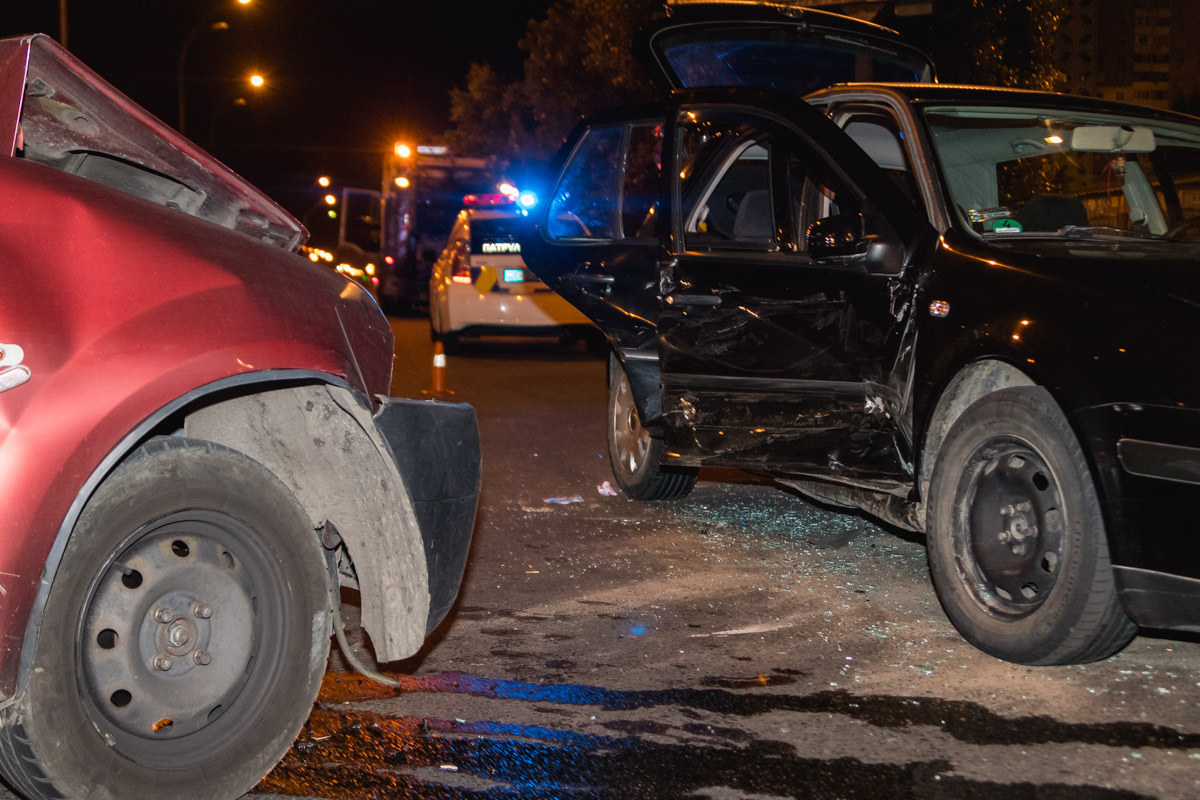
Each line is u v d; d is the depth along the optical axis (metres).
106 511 2.76
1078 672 4.31
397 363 17.22
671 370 5.84
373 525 3.45
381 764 3.50
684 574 5.75
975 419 4.52
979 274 4.69
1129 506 3.92
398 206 31.08
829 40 7.46
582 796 3.30
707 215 6.76
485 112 37.50
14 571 2.57
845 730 3.78
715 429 5.68
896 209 5.07
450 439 3.53
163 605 2.91
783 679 4.26
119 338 2.77
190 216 3.18
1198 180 6.07
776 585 5.54
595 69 28.20
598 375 15.61
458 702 4.02
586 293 6.80
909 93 5.62
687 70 7.37
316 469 3.45
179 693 2.93
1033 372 4.25
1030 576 4.32
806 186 5.95
